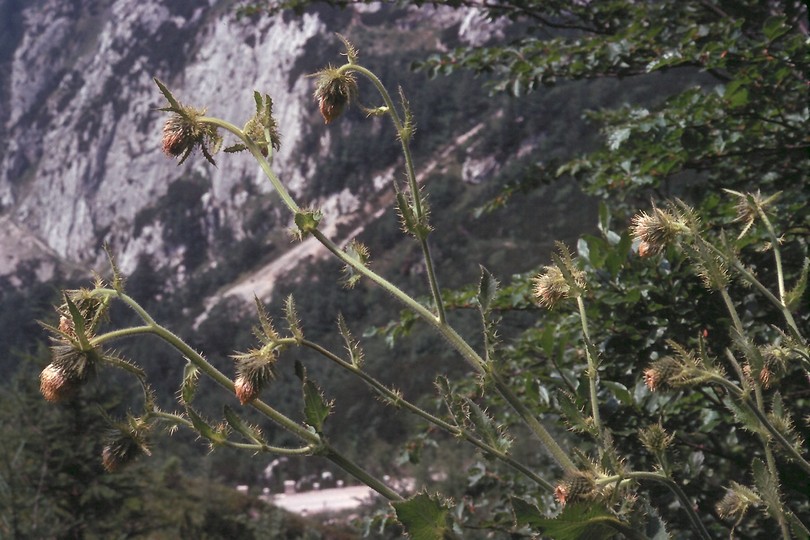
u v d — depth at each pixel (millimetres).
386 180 108250
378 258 85125
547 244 66688
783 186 4973
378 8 126562
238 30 136125
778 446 1731
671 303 3561
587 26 6949
